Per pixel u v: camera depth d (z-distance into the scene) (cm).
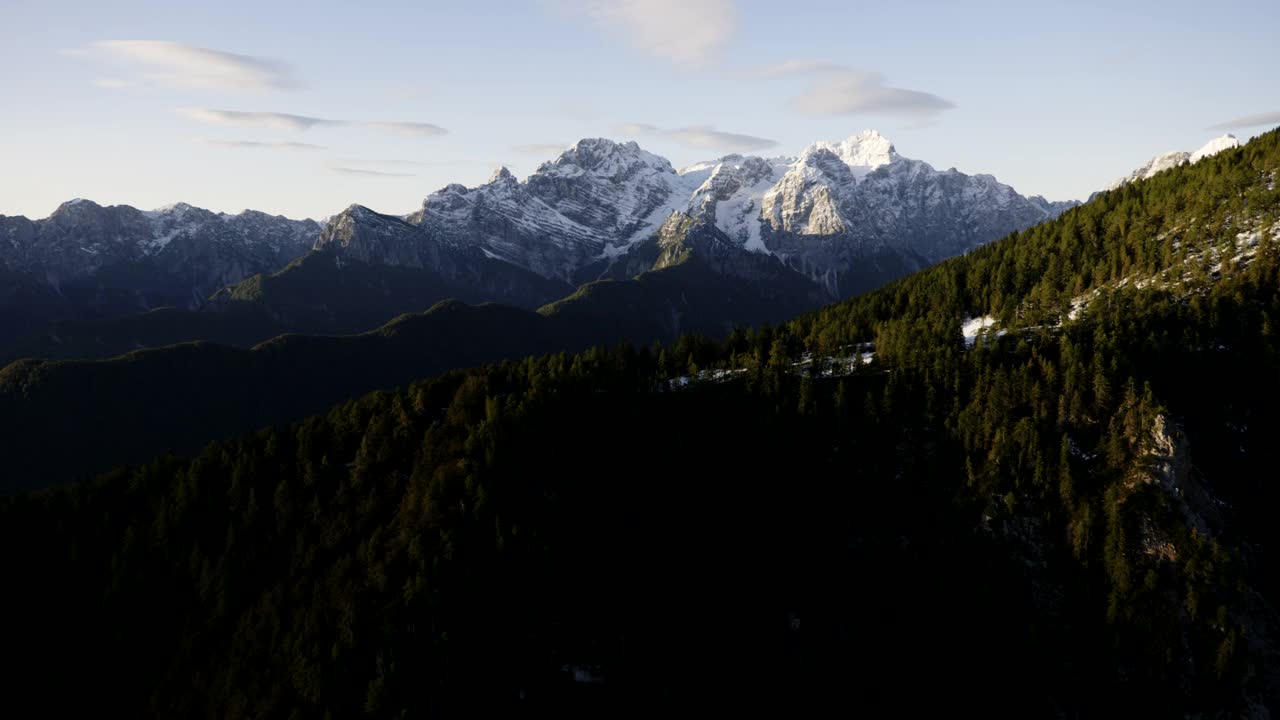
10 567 16712
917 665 13938
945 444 15875
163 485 18738
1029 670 13212
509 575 14475
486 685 13462
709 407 18100
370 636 13838
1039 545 14025
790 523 15775
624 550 15338
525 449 16500
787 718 13838
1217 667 12181
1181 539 12988
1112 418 14412
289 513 16788
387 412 19175
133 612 15938
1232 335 15662
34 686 15000
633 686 13925
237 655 14625
